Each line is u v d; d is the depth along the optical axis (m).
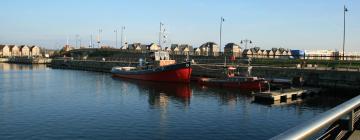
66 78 69.44
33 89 48.69
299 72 48.94
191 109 32.16
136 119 27.66
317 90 41.12
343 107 4.50
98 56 137.62
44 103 35.75
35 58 149.38
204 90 46.59
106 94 43.41
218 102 36.09
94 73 87.50
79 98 39.66
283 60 67.12
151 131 23.89
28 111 31.05
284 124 25.94
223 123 26.27
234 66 59.16
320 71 46.09
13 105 34.41
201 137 22.44
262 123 26.25
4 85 54.00
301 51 97.00
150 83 57.25
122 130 24.11
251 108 32.19
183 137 22.38
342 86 43.34
